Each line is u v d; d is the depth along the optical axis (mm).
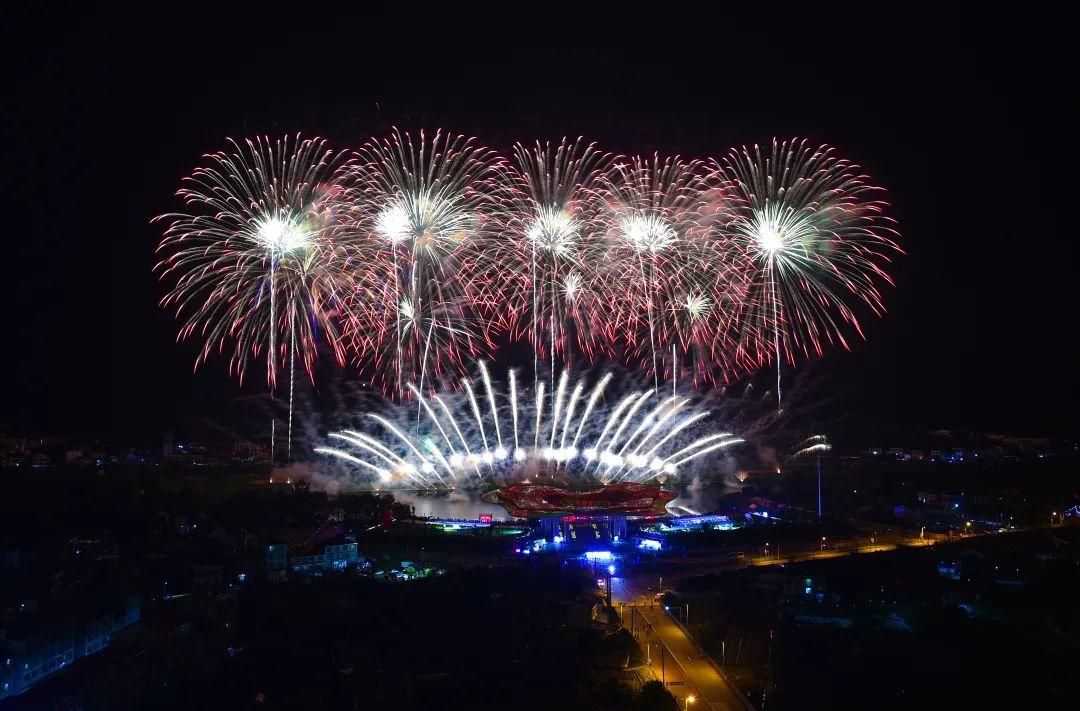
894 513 195375
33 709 97500
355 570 146000
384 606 124375
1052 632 119000
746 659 110500
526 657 107562
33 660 103875
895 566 150125
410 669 104250
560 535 167000
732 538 168000
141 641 115875
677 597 132000
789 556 158375
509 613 121875
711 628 118875
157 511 177750
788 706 99062
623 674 104312
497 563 150875
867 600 131750
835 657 111438
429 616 120625
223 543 158000
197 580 138625
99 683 103875
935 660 110812
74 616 115250
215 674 104812
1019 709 98938
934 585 138625
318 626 117750
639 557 155625
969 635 118375
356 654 109125
